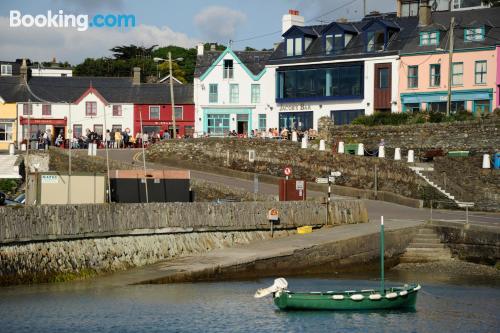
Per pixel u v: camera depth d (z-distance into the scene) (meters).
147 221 32.97
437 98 64.25
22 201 42.44
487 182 48.34
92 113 83.69
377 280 33.09
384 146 57.03
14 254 28.80
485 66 62.28
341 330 25.03
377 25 68.12
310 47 72.56
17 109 81.50
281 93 72.94
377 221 40.53
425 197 48.81
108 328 24.20
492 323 26.06
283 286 27.42
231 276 32.06
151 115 84.88
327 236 36.25
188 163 60.50
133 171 42.03
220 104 80.06
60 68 119.75
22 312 25.62
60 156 55.62
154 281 30.38
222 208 35.56
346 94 68.75
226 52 79.88
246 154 59.12
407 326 25.67
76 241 30.72
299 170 56.03
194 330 24.38
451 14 67.56
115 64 128.25
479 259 36.56
